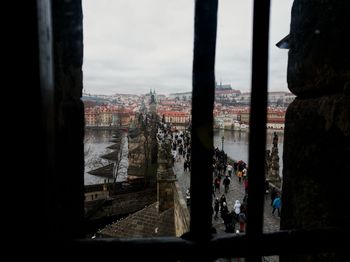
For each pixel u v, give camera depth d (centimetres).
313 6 220
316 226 212
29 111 133
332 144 204
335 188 200
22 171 133
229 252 163
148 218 2305
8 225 134
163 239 163
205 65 165
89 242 155
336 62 201
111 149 8431
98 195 3422
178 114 11988
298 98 245
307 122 224
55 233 149
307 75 227
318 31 215
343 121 195
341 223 195
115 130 13000
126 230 2209
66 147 189
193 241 163
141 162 4341
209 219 165
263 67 163
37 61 132
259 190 163
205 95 165
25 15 129
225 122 10212
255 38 162
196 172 165
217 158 2856
